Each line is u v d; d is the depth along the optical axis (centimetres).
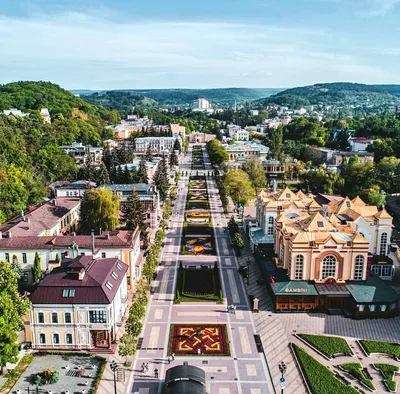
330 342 9462
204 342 9556
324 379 8150
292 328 10212
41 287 9269
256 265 14162
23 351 9156
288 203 14938
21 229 13412
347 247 11275
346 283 11350
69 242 12406
